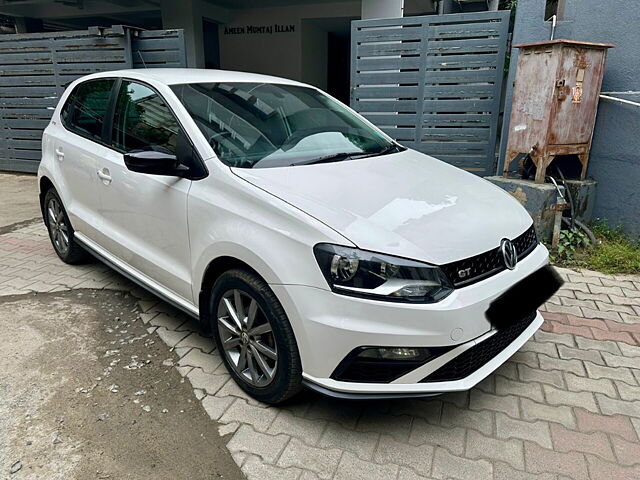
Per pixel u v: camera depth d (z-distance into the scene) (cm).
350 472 215
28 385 273
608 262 439
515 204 291
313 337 216
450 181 293
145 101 321
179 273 290
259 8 1156
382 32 594
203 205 261
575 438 236
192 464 220
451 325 210
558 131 458
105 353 306
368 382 217
